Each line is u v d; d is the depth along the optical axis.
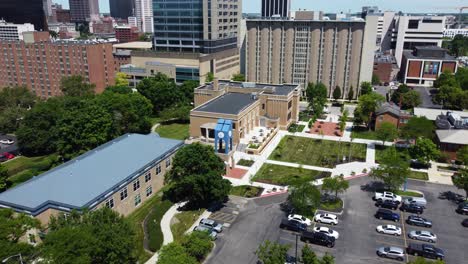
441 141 91.88
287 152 100.56
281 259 46.66
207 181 67.19
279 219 66.69
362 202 72.94
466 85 157.50
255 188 78.81
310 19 175.25
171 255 47.78
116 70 199.50
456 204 72.06
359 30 154.62
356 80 161.62
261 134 110.06
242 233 62.22
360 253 56.97
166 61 177.38
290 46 165.38
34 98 136.50
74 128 88.19
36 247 44.53
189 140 103.31
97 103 101.69
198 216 67.50
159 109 138.75
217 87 125.62
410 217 65.25
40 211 56.56
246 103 113.88
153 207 71.62
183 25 188.75
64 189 62.41
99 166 72.00
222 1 192.25
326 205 71.06
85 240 41.59
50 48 153.38
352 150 101.56
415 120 103.62
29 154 102.44
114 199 63.81
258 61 172.25
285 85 134.62
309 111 142.62
